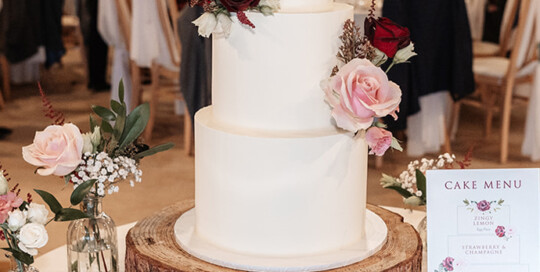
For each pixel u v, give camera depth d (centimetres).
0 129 466
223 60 149
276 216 147
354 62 138
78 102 537
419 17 368
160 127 484
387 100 140
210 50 363
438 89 390
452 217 143
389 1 356
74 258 161
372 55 145
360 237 159
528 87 456
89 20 548
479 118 517
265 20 141
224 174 148
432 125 415
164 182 386
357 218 156
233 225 150
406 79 362
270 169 144
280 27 141
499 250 145
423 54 374
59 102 535
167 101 552
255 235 149
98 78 569
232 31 144
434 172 142
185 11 372
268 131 147
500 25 496
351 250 152
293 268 142
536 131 417
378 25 143
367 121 138
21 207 157
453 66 385
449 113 446
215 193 151
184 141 458
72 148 144
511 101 435
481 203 143
